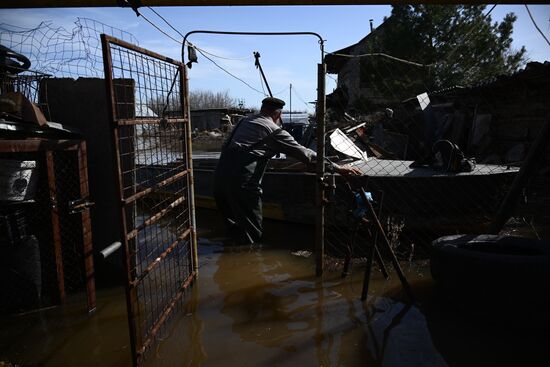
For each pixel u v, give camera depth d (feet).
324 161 13.19
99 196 13.62
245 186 16.92
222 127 95.04
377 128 34.17
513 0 13.85
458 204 15.65
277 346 9.39
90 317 11.02
